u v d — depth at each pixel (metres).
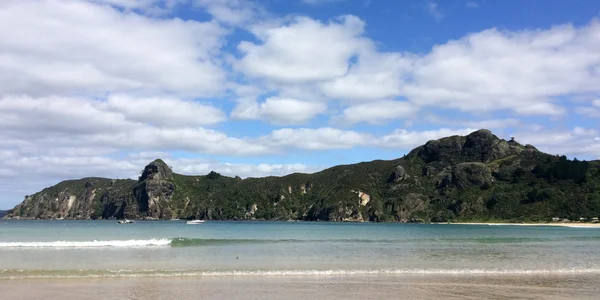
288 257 38.06
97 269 29.20
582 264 34.47
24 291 22.19
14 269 28.94
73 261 33.34
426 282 25.30
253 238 70.31
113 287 23.27
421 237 76.81
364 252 43.66
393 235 86.31
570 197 188.25
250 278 26.17
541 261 36.47
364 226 163.50
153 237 72.19
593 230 120.75
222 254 39.81
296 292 22.28
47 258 35.03
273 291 22.48
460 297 21.44
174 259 35.31
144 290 22.56
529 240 66.31
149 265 31.66
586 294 22.28
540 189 199.50
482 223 191.62
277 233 94.38
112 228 120.75
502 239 68.56
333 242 58.78
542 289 23.45
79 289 22.73
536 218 182.88
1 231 92.19
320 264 33.31
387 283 24.88
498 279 26.48
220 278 26.11
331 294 21.89
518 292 22.64
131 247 45.34
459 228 141.12
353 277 26.80
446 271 29.34
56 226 139.38
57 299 20.56
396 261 35.78
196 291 22.39
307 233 95.38
